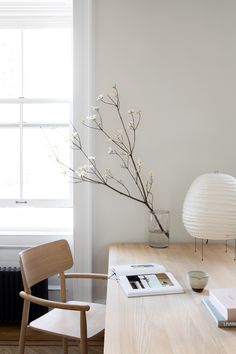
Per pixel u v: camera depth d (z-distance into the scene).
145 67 2.49
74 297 2.55
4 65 2.80
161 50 2.49
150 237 2.40
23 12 2.74
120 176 2.54
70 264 2.18
